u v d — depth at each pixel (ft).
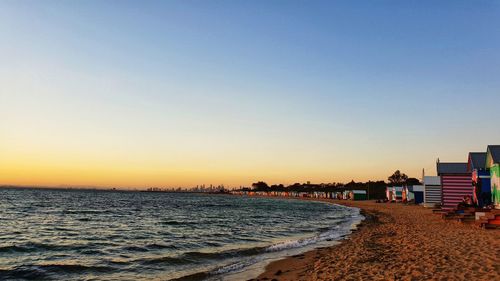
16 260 60.23
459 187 127.85
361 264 47.52
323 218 162.09
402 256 50.83
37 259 61.41
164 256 62.75
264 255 63.16
